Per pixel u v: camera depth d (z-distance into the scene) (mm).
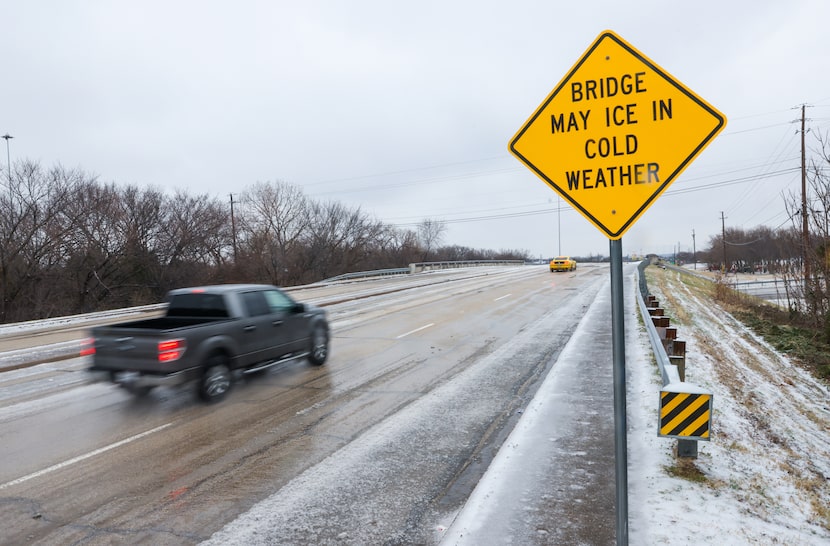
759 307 24344
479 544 3451
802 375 12477
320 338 9586
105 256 32750
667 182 2604
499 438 5816
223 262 42844
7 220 27922
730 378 9914
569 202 2789
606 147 2699
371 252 58031
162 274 35344
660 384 7410
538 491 4219
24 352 11445
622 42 2670
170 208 38875
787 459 5809
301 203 54031
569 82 2770
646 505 3875
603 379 7961
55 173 30469
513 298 21344
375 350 11008
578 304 18844
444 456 5301
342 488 4570
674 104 2588
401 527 3895
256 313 8172
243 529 3877
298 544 3668
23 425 6312
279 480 4734
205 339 7148
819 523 3994
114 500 4363
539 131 2840
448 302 20328
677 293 25688
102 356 7016
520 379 8477
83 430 6125
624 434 2627
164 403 7219
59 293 30188
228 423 6352
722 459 4961
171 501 4340
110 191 34281
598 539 3488
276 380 8508
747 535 3475
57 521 4020
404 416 6590
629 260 76188
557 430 5703
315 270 50562
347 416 6609
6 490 4562
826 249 16562
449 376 8711
